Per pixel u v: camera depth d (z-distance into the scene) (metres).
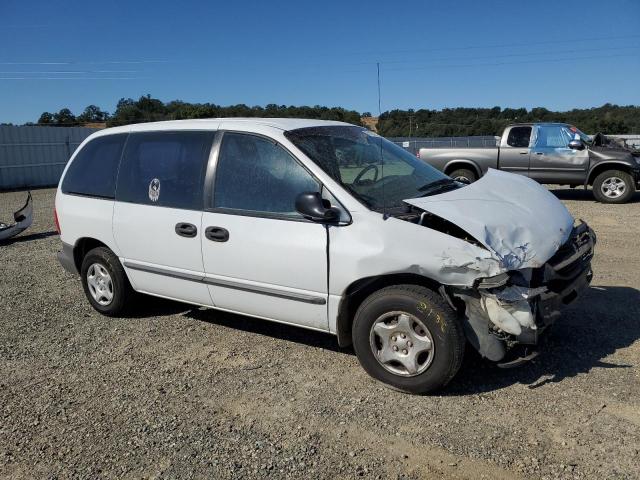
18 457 3.35
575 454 3.07
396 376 3.83
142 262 5.08
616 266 6.70
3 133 24.38
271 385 4.07
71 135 26.94
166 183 4.88
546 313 3.59
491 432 3.32
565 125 13.27
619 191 12.62
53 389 4.19
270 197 4.23
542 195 4.45
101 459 3.28
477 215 3.69
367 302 3.87
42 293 6.66
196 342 4.94
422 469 3.03
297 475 3.04
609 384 3.79
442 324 3.60
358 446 3.27
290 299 4.16
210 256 4.51
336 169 4.14
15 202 18.20
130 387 4.16
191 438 3.45
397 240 3.68
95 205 5.40
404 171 4.60
